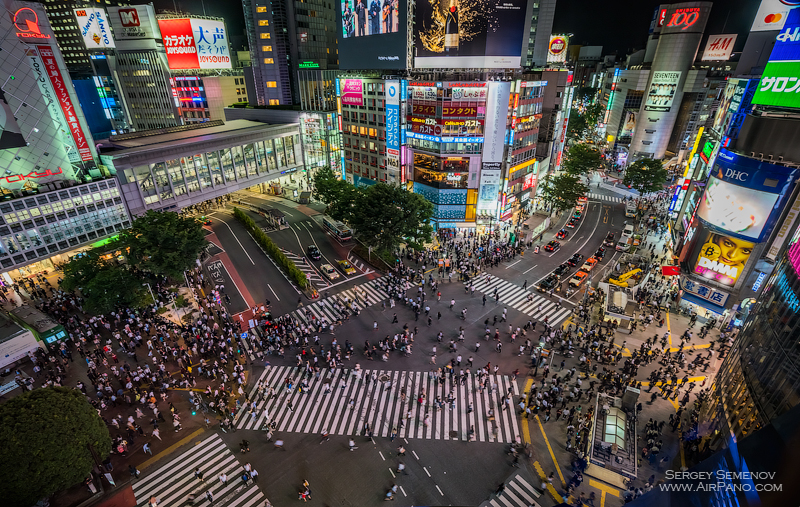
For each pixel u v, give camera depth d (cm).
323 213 8256
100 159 6125
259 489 2956
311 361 4200
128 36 10731
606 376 3850
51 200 5419
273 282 5772
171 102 11431
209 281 5791
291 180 10075
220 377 3984
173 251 4944
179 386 3884
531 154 7494
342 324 4797
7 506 2350
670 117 10212
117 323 4769
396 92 6781
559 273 5809
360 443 3325
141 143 7194
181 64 10912
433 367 4103
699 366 4116
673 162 10975
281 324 4666
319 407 3662
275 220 7494
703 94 10269
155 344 4419
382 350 4334
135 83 11456
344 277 5884
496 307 5116
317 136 9256
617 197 9319
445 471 3092
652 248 6631
